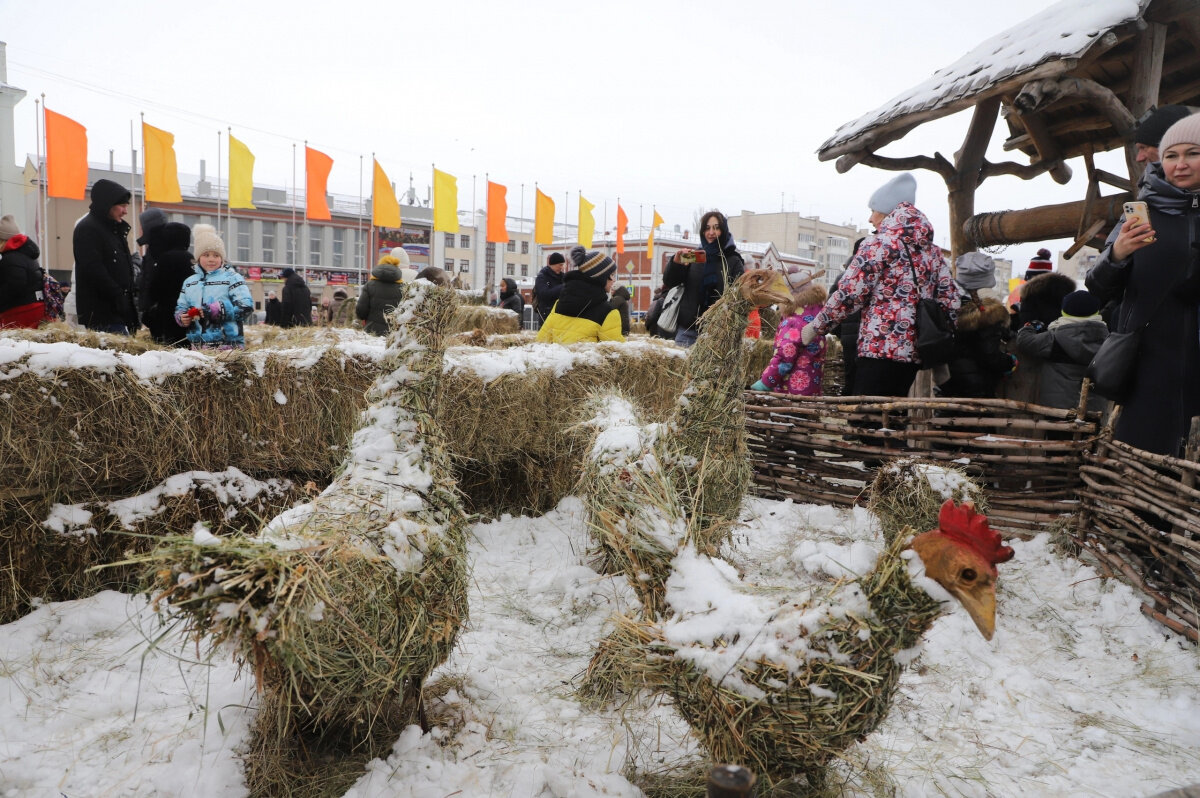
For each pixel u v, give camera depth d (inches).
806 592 86.7
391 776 93.3
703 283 272.8
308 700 87.4
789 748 80.4
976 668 127.9
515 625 140.0
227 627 74.2
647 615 98.7
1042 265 318.0
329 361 165.0
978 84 232.4
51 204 1435.8
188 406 148.4
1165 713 115.3
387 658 87.0
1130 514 154.0
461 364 181.5
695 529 102.3
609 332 255.1
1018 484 187.3
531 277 2906.0
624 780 93.5
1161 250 156.1
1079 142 315.3
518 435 189.8
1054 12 240.8
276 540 82.8
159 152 785.6
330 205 2124.8
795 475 219.8
